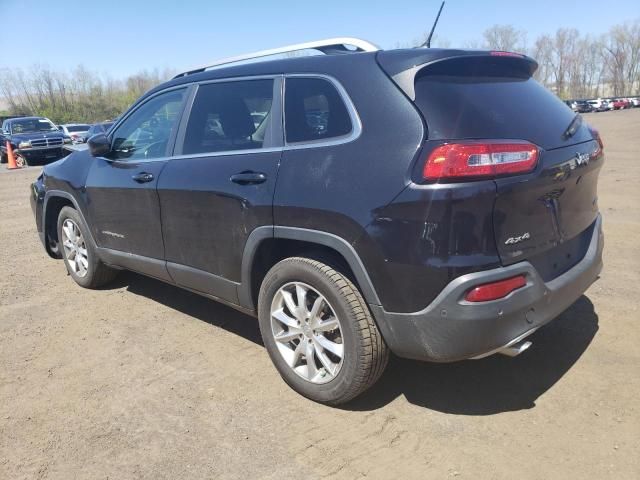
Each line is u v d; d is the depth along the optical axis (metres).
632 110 61.28
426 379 3.27
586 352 3.46
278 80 3.19
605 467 2.47
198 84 3.71
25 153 19.30
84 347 3.88
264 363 3.56
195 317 4.35
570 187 2.88
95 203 4.48
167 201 3.70
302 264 2.93
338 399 2.94
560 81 99.25
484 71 2.89
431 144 2.47
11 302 4.79
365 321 2.74
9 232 7.70
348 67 2.87
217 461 2.63
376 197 2.57
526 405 2.96
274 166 3.03
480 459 2.56
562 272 2.91
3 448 2.79
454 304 2.44
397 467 2.54
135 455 2.70
